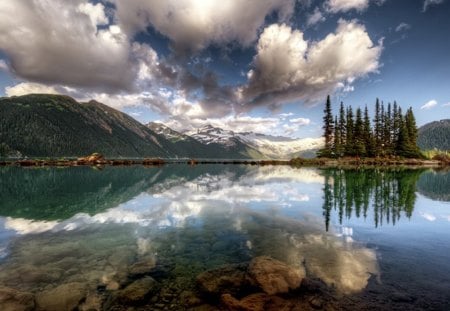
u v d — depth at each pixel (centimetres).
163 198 2272
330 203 2033
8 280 796
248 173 5300
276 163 10025
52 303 674
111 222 1476
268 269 802
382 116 9494
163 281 802
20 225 1407
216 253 1020
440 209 1809
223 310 658
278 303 665
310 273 831
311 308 646
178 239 1188
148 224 1438
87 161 8538
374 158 8756
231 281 775
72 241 1156
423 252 1012
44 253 1012
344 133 9369
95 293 729
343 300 678
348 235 1236
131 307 670
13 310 633
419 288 737
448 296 695
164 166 8375
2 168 6106
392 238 1191
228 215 1647
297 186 3070
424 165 7981
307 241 1154
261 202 2080
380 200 2155
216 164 10250
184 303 687
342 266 885
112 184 3300
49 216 1609
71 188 2908
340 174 4725
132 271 866
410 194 2452
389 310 634
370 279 791
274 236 1225
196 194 2492
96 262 934
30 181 3525
